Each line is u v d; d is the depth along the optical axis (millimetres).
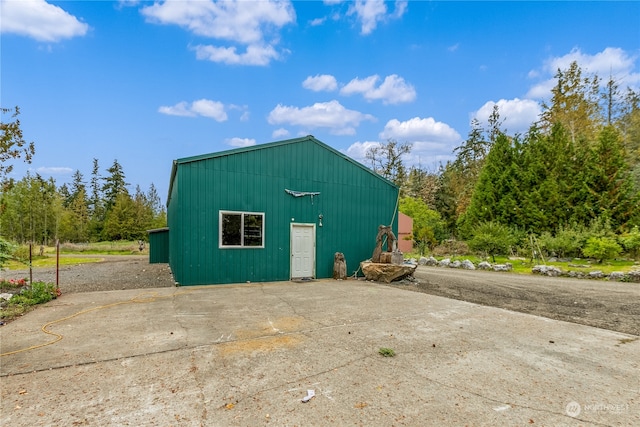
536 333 4652
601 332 4730
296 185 9836
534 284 9273
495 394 2791
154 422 2311
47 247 27906
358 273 10781
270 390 2814
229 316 5387
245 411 2467
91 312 5617
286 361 3473
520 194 18531
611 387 2957
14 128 8898
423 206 28234
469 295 7664
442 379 3078
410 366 3379
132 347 3859
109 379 3002
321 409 2506
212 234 8609
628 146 23203
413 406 2568
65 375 3086
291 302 6551
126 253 25828
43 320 5078
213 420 2340
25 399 2619
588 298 7281
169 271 12367
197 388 2840
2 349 3768
